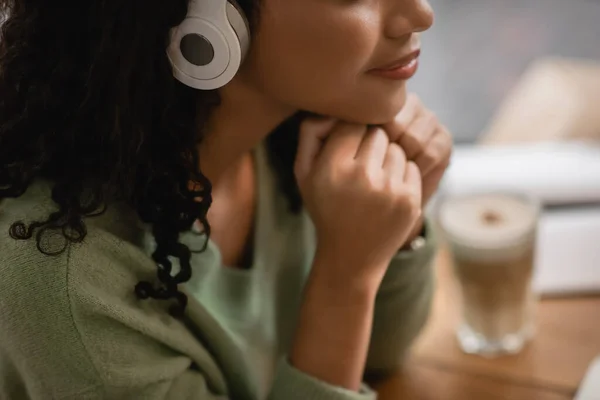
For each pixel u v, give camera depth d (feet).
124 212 1.96
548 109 3.83
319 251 2.19
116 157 1.82
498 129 3.87
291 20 1.75
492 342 2.66
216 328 2.23
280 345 2.73
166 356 2.07
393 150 2.23
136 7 1.66
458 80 4.10
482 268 2.49
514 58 4.16
